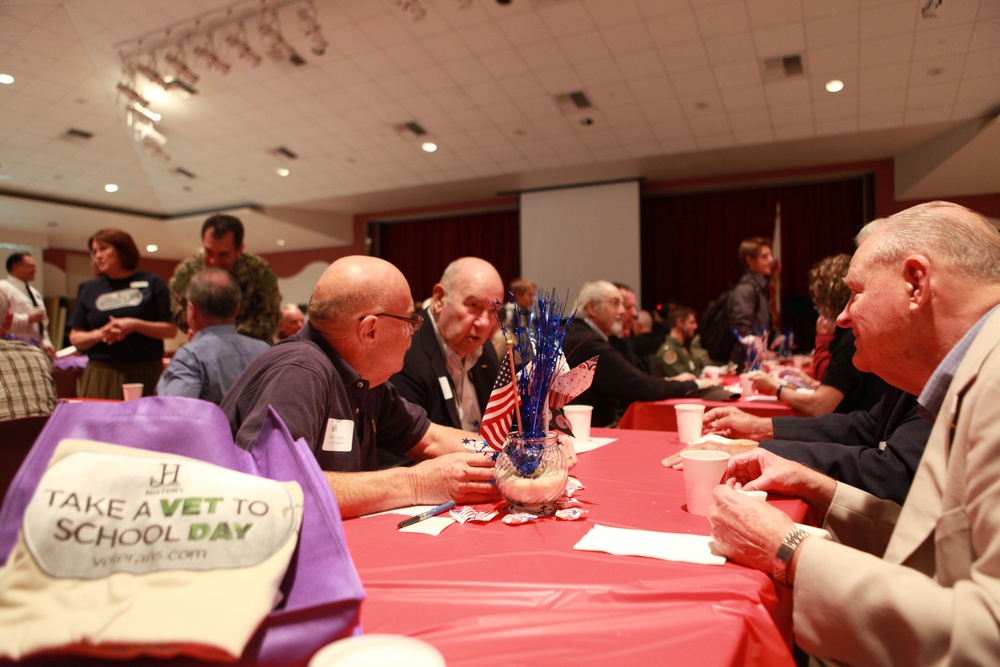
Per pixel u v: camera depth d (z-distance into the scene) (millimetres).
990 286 912
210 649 497
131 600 516
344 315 1312
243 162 9852
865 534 1158
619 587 745
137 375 3502
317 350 1277
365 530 1006
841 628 756
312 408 1150
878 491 1272
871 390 2314
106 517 564
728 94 7121
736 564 851
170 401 719
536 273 10820
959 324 907
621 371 3039
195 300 2398
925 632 695
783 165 9453
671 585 748
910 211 1004
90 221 10234
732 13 5758
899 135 7824
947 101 6805
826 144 8297
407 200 11977
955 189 8477
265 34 6242
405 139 8898
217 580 548
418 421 1609
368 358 1362
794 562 809
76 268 9984
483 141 8836
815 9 5594
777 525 838
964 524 776
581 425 1836
